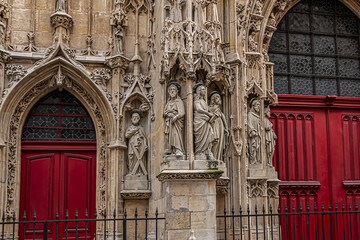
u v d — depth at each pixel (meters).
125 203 9.69
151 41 10.26
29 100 9.90
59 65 9.85
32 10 10.02
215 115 9.05
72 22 10.16
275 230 10.34
